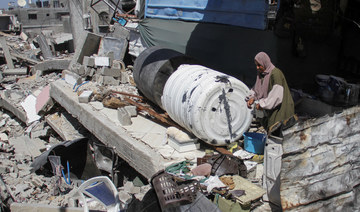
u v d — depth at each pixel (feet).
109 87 31.81
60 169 20.93
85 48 40.47
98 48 41.91
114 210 12.95
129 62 42.09
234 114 17.94
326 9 24.16
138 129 21.74
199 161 16.16
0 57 63.00
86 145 22.68
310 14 23.67
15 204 16.12
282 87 14.73
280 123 12.76
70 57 52.70
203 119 17.07
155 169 16.85
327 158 11.77
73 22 55.88
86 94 28.17
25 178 22.81
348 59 25.31
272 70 15.06
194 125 17.15
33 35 97.81
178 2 31.01
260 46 23.63
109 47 40.55
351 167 12.24
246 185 13.78
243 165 15.12
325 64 25.54
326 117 11.65
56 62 45.96
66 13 135.13
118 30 42.45
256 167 15.83
